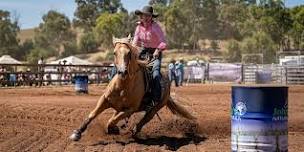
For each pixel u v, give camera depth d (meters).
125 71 9.04
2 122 12.93
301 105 19.88
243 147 6.82
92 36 112.69
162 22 108.50
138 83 9.73
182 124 11.83
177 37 100.75
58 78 38.12
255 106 6.72
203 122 13.16
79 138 9.91
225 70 47.34
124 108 9.83
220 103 20.00
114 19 101.88
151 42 10.47
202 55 95.44
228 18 105.69
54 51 108.50
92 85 36.00
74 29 133.38
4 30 106.19
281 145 6.77
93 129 10.95
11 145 9.39
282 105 6.77
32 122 13.09
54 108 16.80
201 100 21.72
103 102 9.76
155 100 10.27
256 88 6.71
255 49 83.12
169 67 35.91
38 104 18.36
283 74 43.06
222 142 10.28
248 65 46.16
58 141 9.96
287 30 90.19
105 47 109.19
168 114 15.08
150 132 11.52
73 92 26.80
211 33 105.38
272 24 89.44
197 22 103.12
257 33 86.50
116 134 10.57
